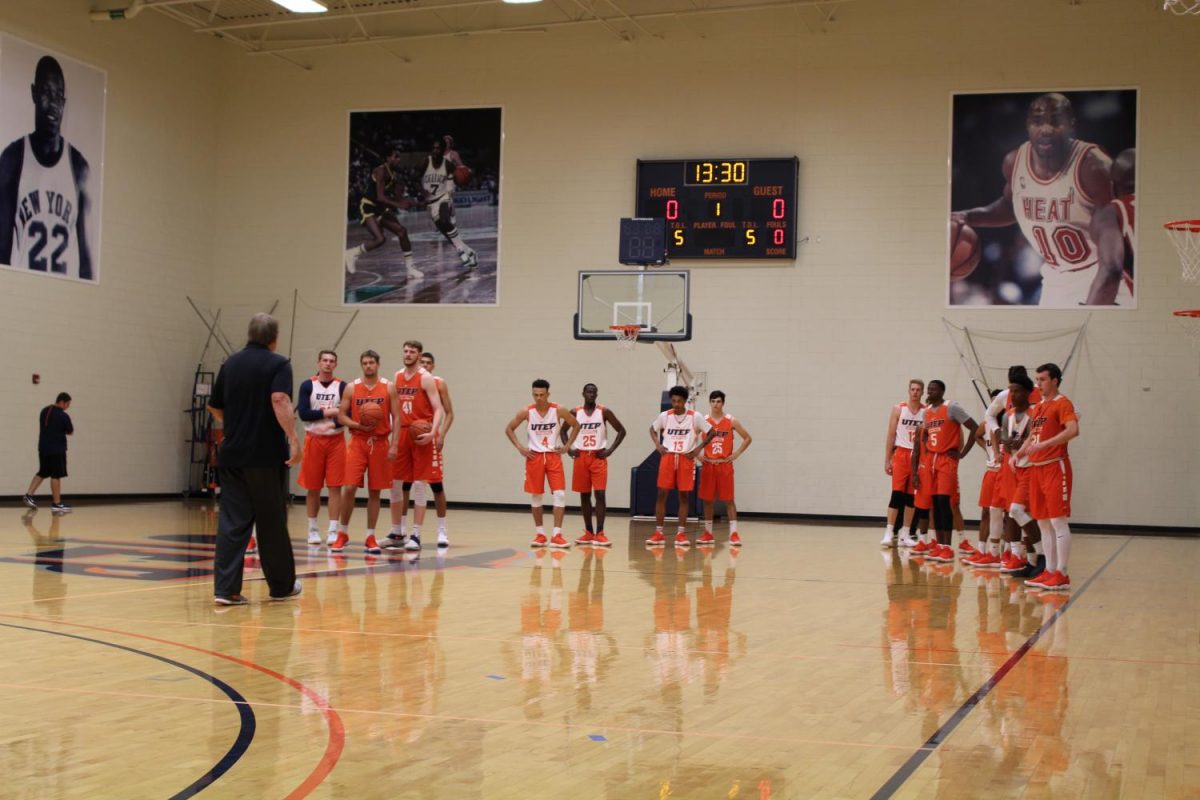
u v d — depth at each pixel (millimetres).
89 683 4422
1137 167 16906
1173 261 16719
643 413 18500
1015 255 17266
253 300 20125
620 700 4316
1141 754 3619
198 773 3203
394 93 19656
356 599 7117
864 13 17922
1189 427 16578
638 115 18719
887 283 17703
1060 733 3902
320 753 3451
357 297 19672
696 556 11031
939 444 11219
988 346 17312
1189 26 16828
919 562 10891
